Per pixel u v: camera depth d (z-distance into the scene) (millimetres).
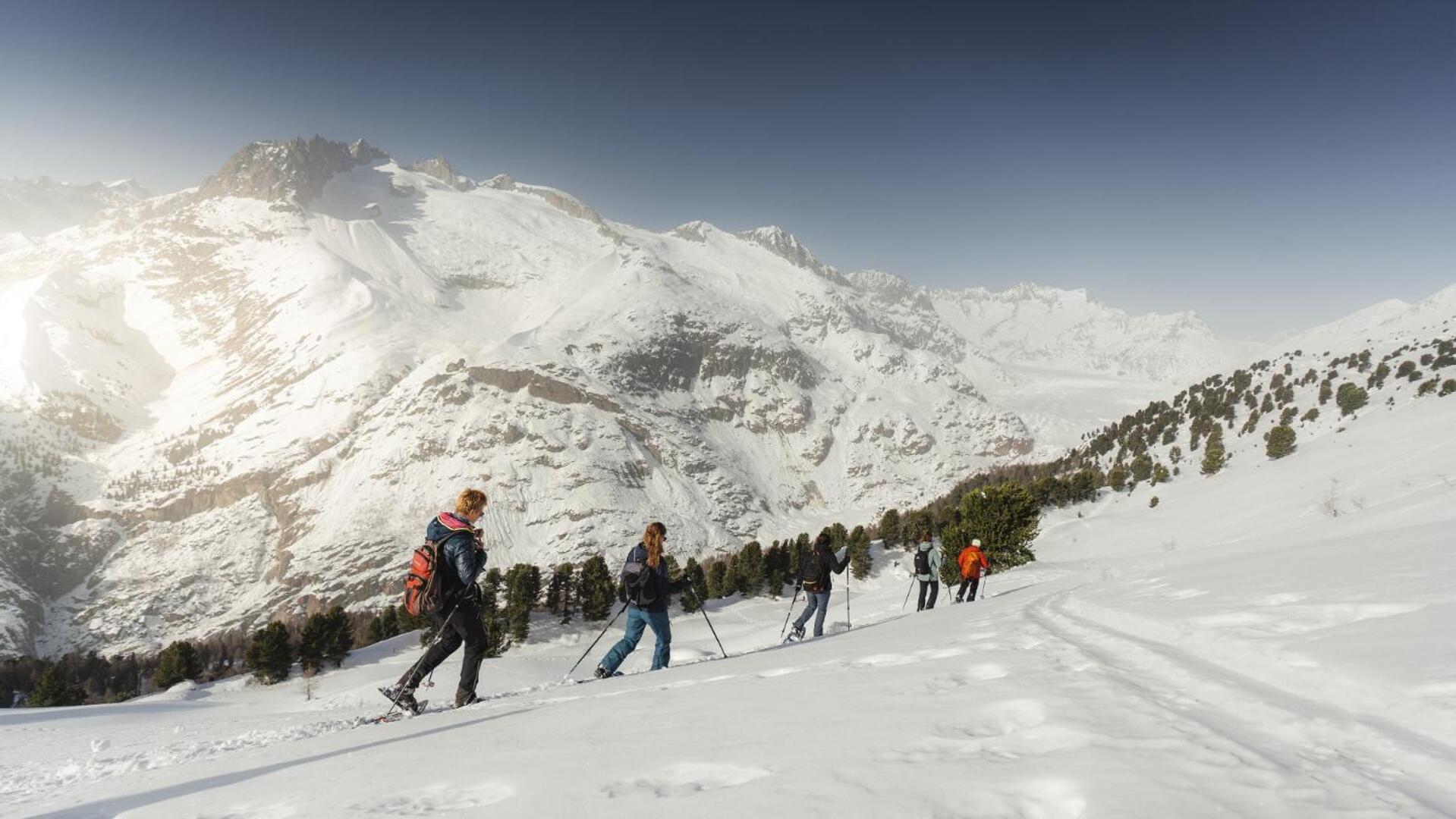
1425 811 1754
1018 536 49875
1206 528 86375
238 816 3318
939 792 2367
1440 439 81000
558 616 114562
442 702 9023
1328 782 2102
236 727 10930
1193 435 139375
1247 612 5781
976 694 4008
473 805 2926
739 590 125250
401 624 118938
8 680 136375
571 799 2770
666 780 2928
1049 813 2090
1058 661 5008
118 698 138250
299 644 92375
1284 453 106625
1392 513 30453
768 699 4723
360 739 5938
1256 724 2930
